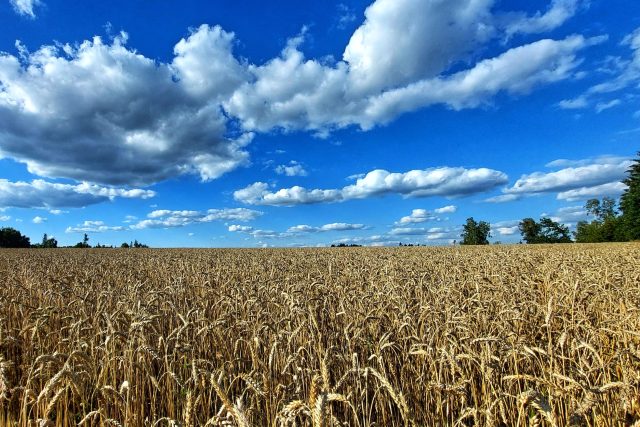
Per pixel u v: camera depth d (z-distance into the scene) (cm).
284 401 429
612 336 600
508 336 561
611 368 530
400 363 584
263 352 646
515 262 1664
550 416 303
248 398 519
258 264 1962
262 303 835
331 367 557
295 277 1377
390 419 506
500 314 661
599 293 855
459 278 1288
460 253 2991
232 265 1914
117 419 483
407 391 523
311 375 465
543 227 9931
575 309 775
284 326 696
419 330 688
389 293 895
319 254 3195
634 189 7706
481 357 464
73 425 479
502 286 938
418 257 2488
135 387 540
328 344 649
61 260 2642
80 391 409
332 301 902
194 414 438
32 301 1070
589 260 1769
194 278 1410
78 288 1090
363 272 1437
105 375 508
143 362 533
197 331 676
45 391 368
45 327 695
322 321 702
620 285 1038
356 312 769
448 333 561
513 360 537
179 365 611
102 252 4319
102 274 1535
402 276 1373
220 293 980
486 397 454
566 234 9769
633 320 625
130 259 2745
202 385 476
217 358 638
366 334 673
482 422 439
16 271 1792
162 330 771
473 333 580
